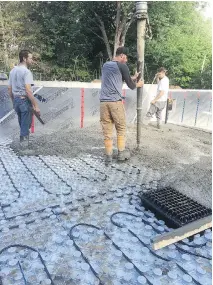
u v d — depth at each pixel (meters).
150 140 6.00
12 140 5.45
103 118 4.15
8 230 2.45
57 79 15.96
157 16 16.05
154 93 8.59
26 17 15.41
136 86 4.39
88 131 6.60
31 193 3.18
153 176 3.89
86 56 17.09
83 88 7.48
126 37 16.70
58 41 16.14
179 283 1.95
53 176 3.73
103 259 2.15
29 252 2.19
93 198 3.13
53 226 2.55
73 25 15.78
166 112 8.31
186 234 2.34
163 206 2.79
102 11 15.62
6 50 14.59
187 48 17.56
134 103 8.48
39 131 6.50
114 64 3.89
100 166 4.21
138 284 1.93
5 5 14.69
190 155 5.07
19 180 3.55
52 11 16.06
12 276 1.95
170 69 17.47
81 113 7.39
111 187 3.43
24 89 4.56
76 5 14.68
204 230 2.51
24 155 4.59
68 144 5.38
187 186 3.57
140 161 4.54
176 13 17.81
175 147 5.57
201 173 4.09
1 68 13.78
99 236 2.43
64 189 3.32
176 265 2.12
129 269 2.05
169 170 4.18
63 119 7.70
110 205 2.99
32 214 2.73
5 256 2.12
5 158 4.42
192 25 19.66
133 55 16.09
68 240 2.33
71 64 16.50
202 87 17.38
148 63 17.39
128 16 14.88
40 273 1.99
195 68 17.88
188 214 2.65
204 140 6.38
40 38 15.77
